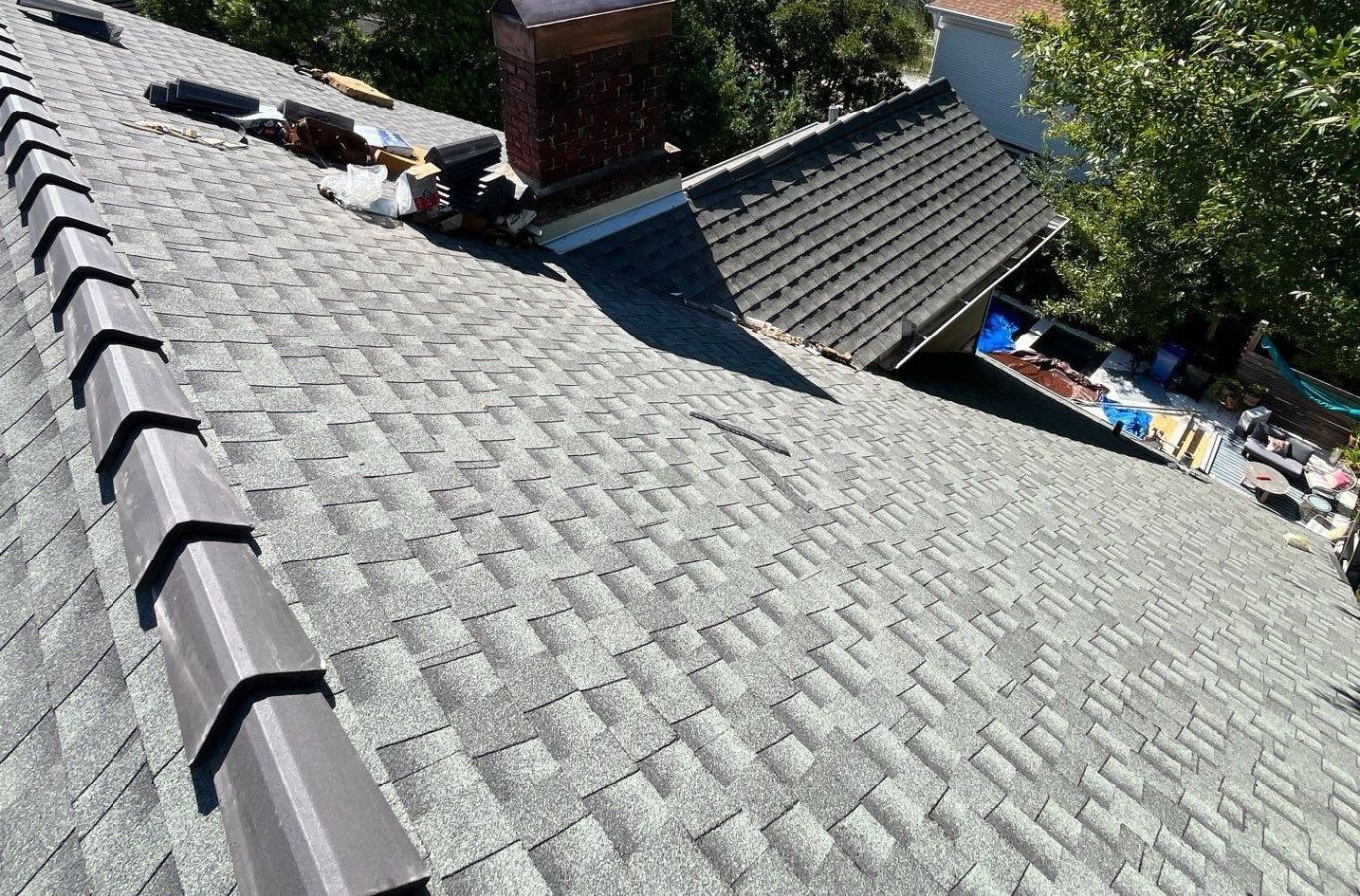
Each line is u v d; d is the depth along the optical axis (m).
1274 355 17.30
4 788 2.21
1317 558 10.19
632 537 4.01
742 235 9.47
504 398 4.76
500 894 2.07
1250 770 4.69
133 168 5.49
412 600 2.91
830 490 5.71
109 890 1.93
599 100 7.82
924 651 4.31
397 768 2.27
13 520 2.91
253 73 10.53
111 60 8.02
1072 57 14.62
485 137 7.30
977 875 2.98
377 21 22.61
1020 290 23.02
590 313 7.08
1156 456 12.49
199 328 3.96
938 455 7.59
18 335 3.77
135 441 2.86
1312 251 9.80
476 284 6.46
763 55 32.06
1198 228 13.34
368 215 6.75
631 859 2.38
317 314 4.67
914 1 44.00
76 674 2.40
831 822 2.91
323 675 2.34
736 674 3.44
